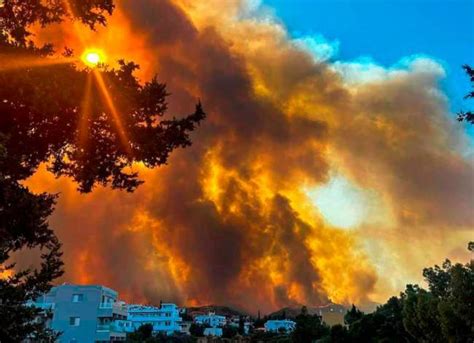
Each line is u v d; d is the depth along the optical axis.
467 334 31.00
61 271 9.25
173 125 10.10
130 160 9.94
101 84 9.30
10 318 8.58
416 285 50.44
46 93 8.10
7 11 9.15
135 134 9.64
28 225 8.13
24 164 9.05
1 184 7.90
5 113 8.26
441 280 39.50
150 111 10.05
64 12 9.59
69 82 8.78
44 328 9.36
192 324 125.06
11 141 8.41
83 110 9.02
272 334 117.81
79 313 62.00
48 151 9.49
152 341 87.06
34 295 8.94
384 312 55.81
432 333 36.34
